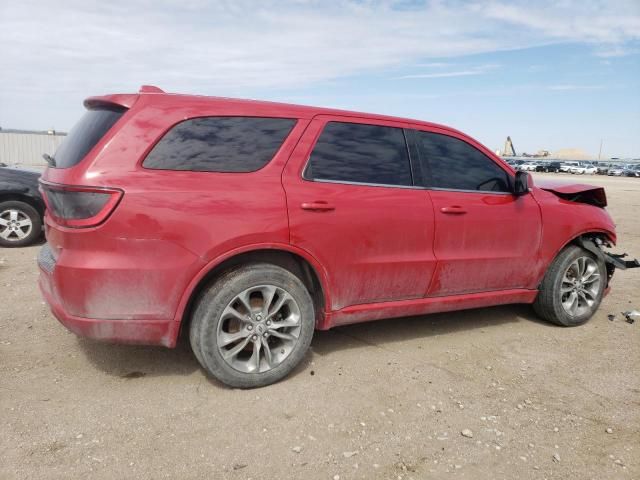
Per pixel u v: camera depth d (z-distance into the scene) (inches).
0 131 1149.1
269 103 141.3
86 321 119.7
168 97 129.0
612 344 176.4
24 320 177.2
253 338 132.5
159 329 124.0
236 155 131.8
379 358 157.2
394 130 158.2
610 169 2972.4
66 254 119.2
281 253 140.0
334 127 147.0
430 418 123.3
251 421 118.5
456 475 102.7
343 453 108.1
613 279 274.4
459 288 168.1
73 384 132.6
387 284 152.4
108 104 130.9
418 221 153.9
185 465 102.0
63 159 130.7
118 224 116.8
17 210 310.7
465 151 171.3
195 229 122.3
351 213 142.3
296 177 137.3
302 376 142.6
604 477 103.6
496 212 169.6
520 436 117.2
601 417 126.8
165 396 128.2
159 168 122.3
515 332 185.5
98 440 108.7
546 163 3282.5
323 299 144.2
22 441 107.0
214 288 127.1
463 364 155.5
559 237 183.9
